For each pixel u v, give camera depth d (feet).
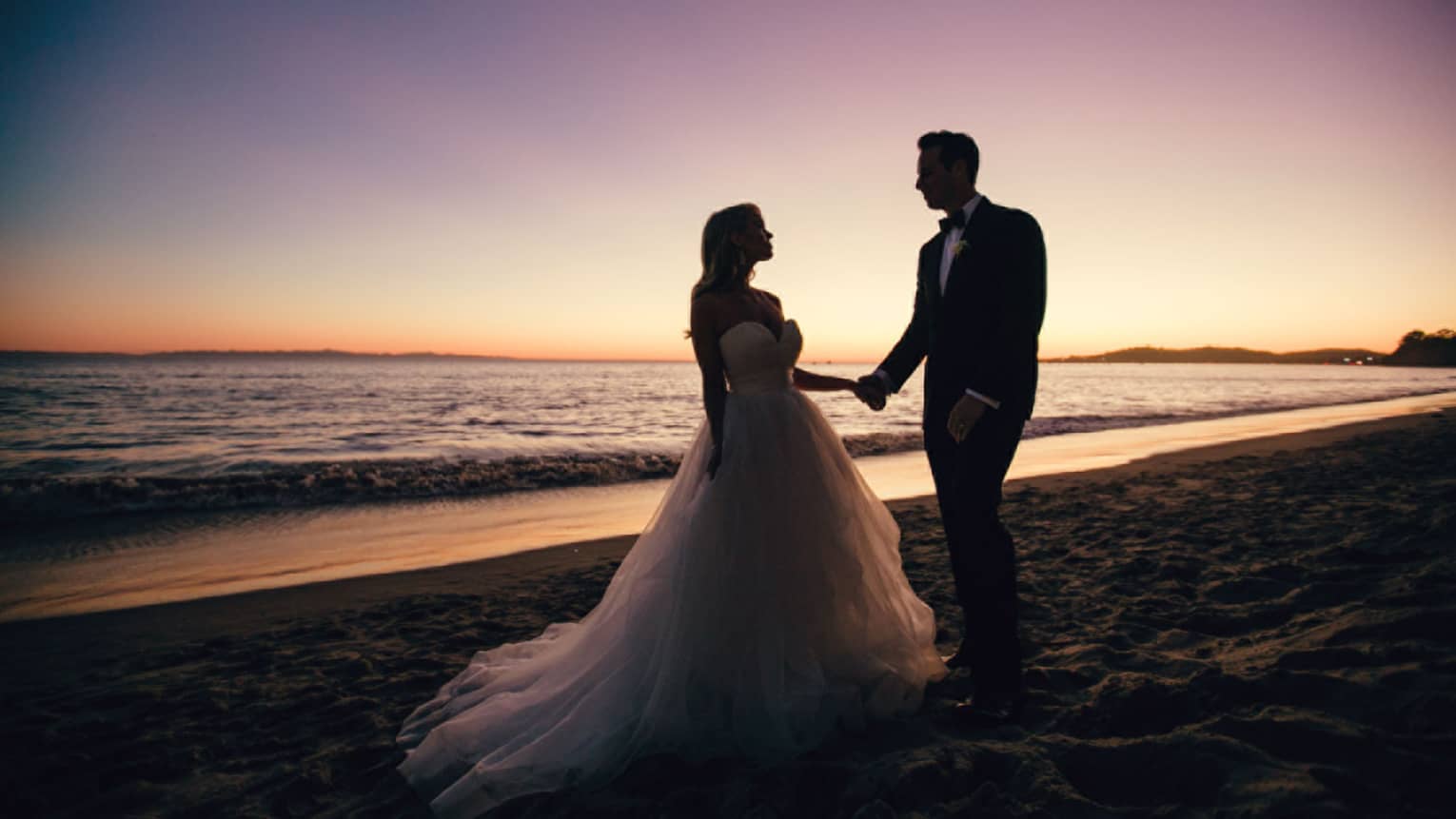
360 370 421.59
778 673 7.52
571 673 8.36
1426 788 5.19
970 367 8.35
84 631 14.21
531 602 15.43
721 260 8.63
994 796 5.94
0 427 65.57
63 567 19.52
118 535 23.70
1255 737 6.27
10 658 12.69
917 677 8.38
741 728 7.33
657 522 8.65
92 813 7.29
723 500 8.04
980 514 8.00
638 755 7.31
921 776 6.38
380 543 22.27
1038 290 7.98
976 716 7.70
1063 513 22.06
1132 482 28.25
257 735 9.12
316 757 8.36
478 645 12.66
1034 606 12.50
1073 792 5.86
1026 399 8.00
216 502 29.09
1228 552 14.88
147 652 13.01
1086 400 118.73
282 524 25.39
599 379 279.69
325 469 35.73
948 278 8.53
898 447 47.50
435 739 7.75
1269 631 9.55
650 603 8.05
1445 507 15.12
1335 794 5.20
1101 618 11.55
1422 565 11.30
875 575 8.59
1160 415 77.00
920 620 9.57
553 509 28.53
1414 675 6.75
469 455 43.62
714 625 7.62
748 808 6.27
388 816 6.98
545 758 7.23
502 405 107.76
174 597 16.53
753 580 7.78
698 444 8.79
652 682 7.67
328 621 14.52
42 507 26.96
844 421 78.33
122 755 8.60
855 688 7.76
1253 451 38.88
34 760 8.55
